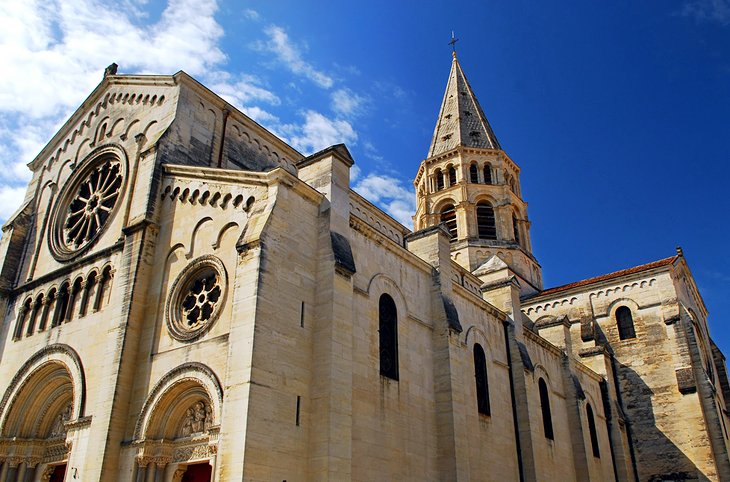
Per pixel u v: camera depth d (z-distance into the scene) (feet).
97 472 73.05
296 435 67.97
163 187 93.04
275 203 76.07
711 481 152.46
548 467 119.85
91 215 104.32
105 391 78.18
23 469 89.76
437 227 108.88
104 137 112.47
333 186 85.05
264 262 71.00
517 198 215.10
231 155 110.01
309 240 79.92
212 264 79.71
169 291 82.53
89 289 94.84
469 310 114.11
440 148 225.97
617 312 183.83
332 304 75.61
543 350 140.05
